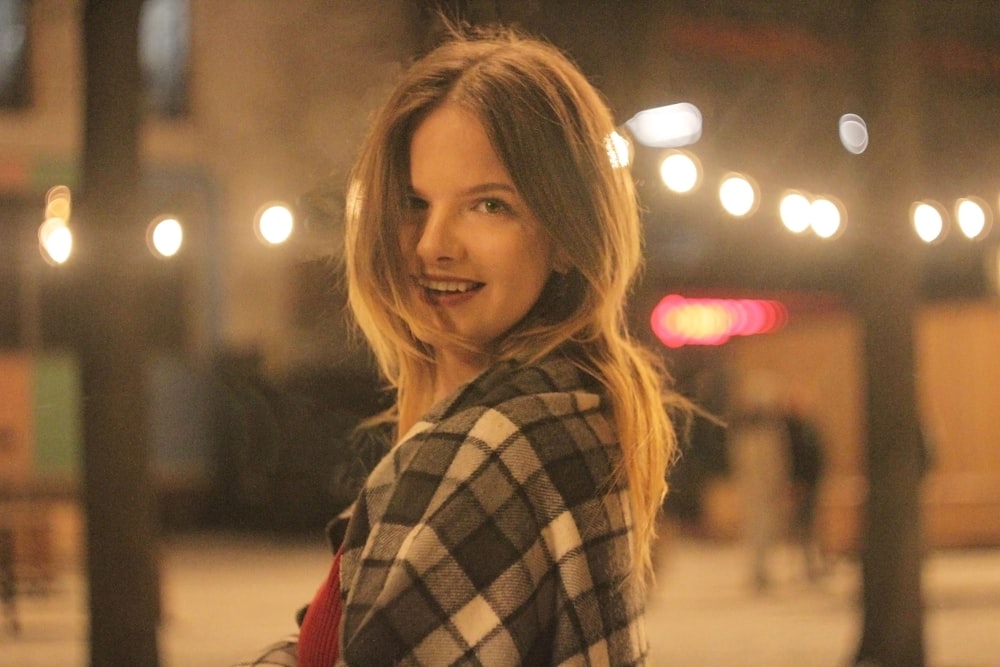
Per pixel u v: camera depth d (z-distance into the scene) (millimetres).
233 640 8406
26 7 14891
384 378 2123
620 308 1661
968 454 14281
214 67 15781
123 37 5961
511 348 1502
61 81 15078
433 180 1488
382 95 2176
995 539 14180
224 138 15844
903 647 6383
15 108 15008
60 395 14719
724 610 10039
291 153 14914
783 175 13562
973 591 10961
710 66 13516
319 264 2258
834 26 13906
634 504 1462
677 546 14023
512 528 1308
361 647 1258
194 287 15594
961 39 14961
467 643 1270
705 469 13898
